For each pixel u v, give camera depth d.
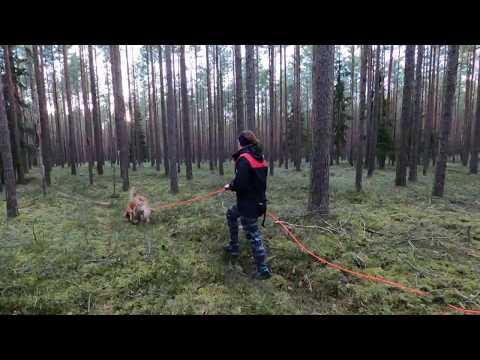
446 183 11.91
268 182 12.14
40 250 4.62
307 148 26.98
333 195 8.88
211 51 24.83
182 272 3.93
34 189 11.60
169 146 10.66
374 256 4.27
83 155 32.91
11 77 12.82
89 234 5.54
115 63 11.74
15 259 4.25
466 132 21.61
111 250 4.70
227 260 4.35
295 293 3.54
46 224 6.21
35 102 10.70
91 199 9.75
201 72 32.00
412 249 4.44
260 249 3.85
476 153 15.49
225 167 23.25
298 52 19.08
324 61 5.55
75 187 12.09
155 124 21.91
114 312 3.06
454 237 4.92
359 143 9.54
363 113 9.60
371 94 13.96
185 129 14.95
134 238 5.32
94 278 3.76
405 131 10.76
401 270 3.83
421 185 11.20
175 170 10.70
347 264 4.04
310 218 5.78
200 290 3.49
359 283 3.58
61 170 21.22
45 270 3.90
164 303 3.21
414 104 14.03
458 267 3.85
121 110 11.73
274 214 6.29
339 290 3.49
